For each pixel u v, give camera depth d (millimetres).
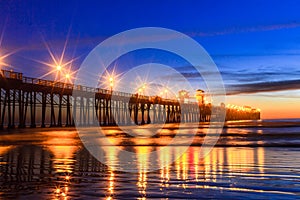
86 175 8867
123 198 6355
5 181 8133
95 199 6309
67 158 12867
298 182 7652
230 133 31516
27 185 7625
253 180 7914
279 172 8953
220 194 6602
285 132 31656
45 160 12297
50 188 7277
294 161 11125
